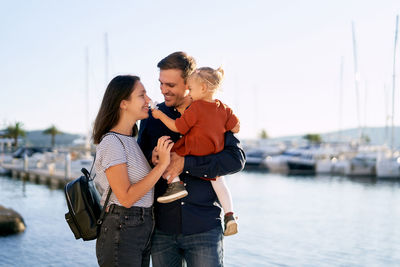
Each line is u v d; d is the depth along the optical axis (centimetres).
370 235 1316
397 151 3909
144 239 268
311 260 1020
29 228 1316
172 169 277
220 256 288
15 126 6950
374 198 2289
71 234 1229
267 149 5256
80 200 263
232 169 285
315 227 1430
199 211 284
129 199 252
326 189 2741
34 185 2811
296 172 4238
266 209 1841
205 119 282
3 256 991
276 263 987
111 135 263
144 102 280
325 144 4709
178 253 297
